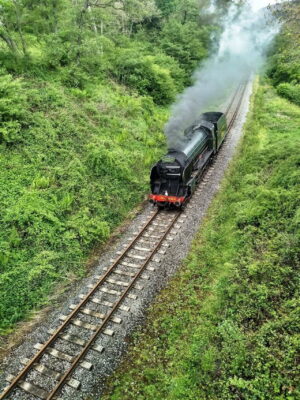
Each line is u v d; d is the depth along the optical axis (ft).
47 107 53.16
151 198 48.32
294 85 107.96
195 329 27.94
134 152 58.59
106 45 76.18
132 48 86.28
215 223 43.75
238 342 24.06
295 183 42.80
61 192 43.45
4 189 39.65
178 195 47.39
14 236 35.68
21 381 25.14
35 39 68.08
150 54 99.96
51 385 24.79
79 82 65.87
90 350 27.45
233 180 52.80
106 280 35.47
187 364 24.80
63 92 59.26
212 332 26.66
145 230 44.06
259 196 41.91
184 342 27.35
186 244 40.47
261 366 22.25
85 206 44.32
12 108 46.01
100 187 47.91
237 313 27.63
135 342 28.12
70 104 57.06
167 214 47.67
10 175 41.42
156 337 28.43
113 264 37.19
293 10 50.75
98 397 23.99
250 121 82.89
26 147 45.24
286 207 38.52
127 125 64.44
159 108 84.23
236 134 78.54
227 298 29.78
